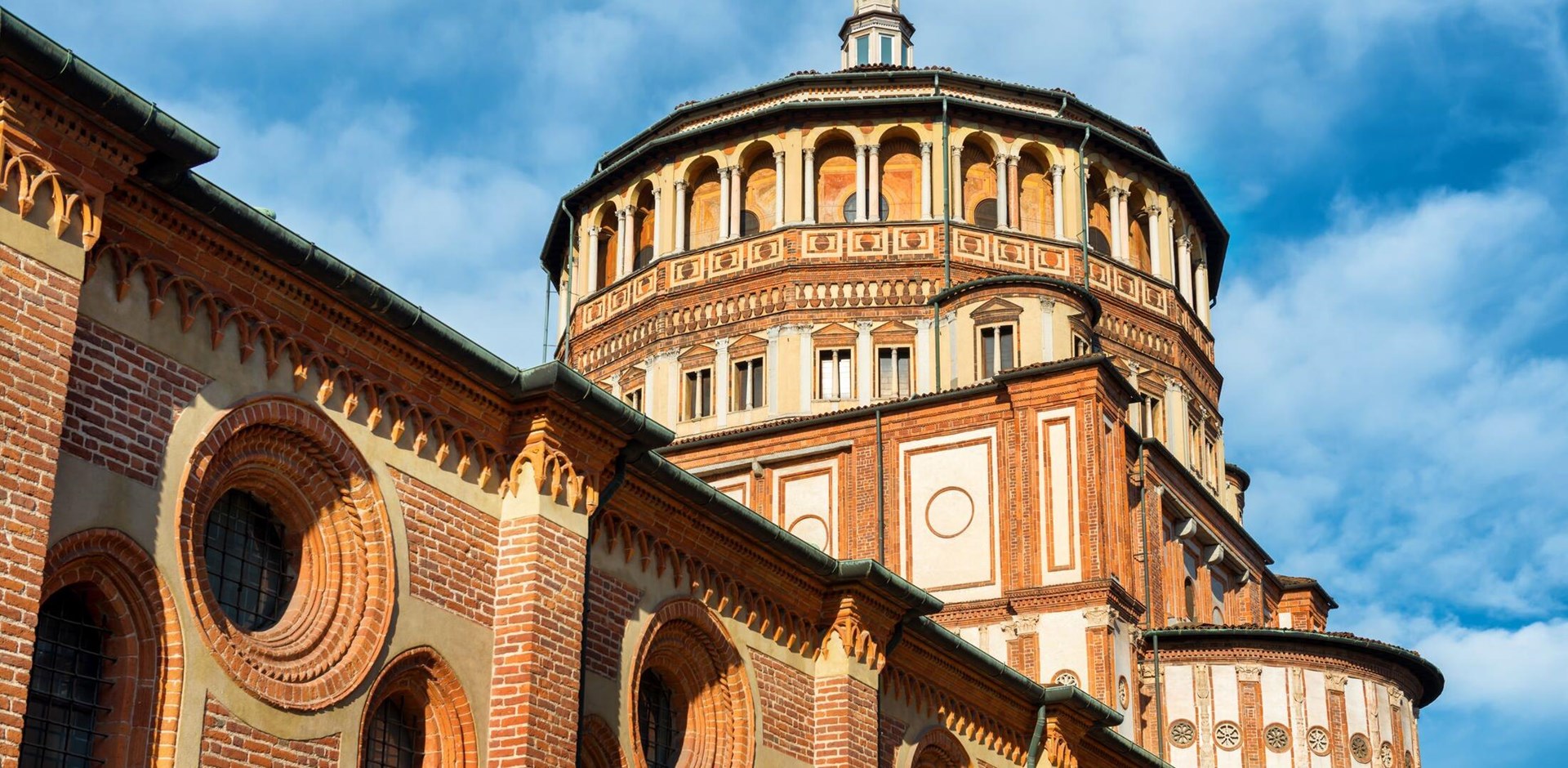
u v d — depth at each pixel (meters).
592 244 61.16
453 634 21.42
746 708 26.91
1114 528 45.81
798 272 55.34
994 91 57.81
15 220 16.02
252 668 18.59
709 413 55.44
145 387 17.69
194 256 18.38
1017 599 45.16
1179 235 61.41
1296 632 49.22
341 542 20.30
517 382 22.34
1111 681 43.78
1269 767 48.22
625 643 24.47
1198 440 59.53
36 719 16.73
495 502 22.50
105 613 17.38
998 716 34.22
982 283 51.81
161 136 17.09
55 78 16.06
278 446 19.64
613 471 23.92
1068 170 57.50
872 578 28.73
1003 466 47.06
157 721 17.38
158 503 17.67
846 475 49.41
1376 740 49.78
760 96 57.88
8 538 15.45
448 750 21.27
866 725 28.95
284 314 19.53
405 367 21.09
